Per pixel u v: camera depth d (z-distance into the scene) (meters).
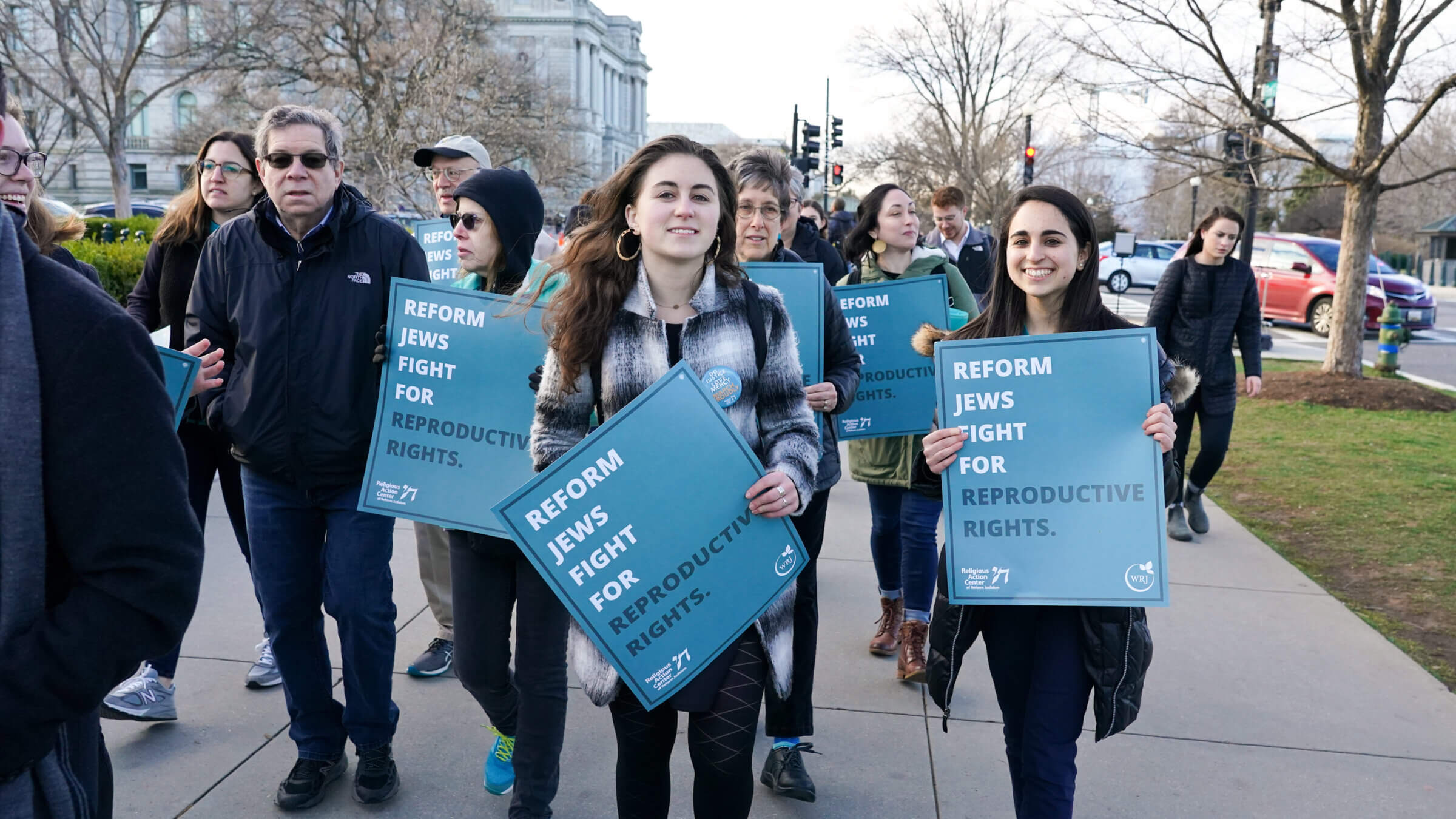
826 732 3.79
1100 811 3.28
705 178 2.27
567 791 3.35
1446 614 5.11
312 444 3.11
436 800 3.28
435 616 4.25
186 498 1.44
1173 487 2.60
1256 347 6.14
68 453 1.33
